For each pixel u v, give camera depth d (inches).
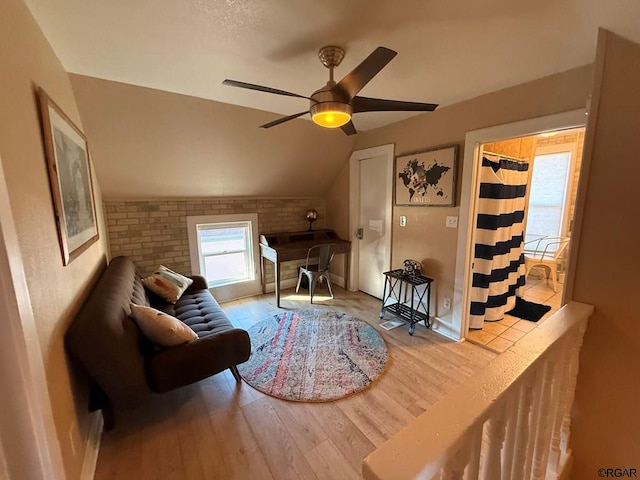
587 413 57.1
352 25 56.2
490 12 51.5
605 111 50.7
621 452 54.3
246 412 75.5
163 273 112.8
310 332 118.0
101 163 106.6
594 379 55.6
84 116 89.5
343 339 112.2
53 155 52.3
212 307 103.5
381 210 145.0
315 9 51.6
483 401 28.2
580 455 58.7
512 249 133.3
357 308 142.5
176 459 62.0
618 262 51.1
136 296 84.1
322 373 91.2
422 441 23.8
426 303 122.0
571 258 56.4
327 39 61.3
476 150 98.4
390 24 55.6
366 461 22.2
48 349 43.4
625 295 50.9
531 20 53.2
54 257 49.4
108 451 63.7
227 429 69.9
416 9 51.0
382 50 47.8
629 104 48.2
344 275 171.0
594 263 53.8
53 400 43.3
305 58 69.8
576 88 73.7
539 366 36.7
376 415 74.5
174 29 57.9
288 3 49.9
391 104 69.4
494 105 91.2
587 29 55.3
